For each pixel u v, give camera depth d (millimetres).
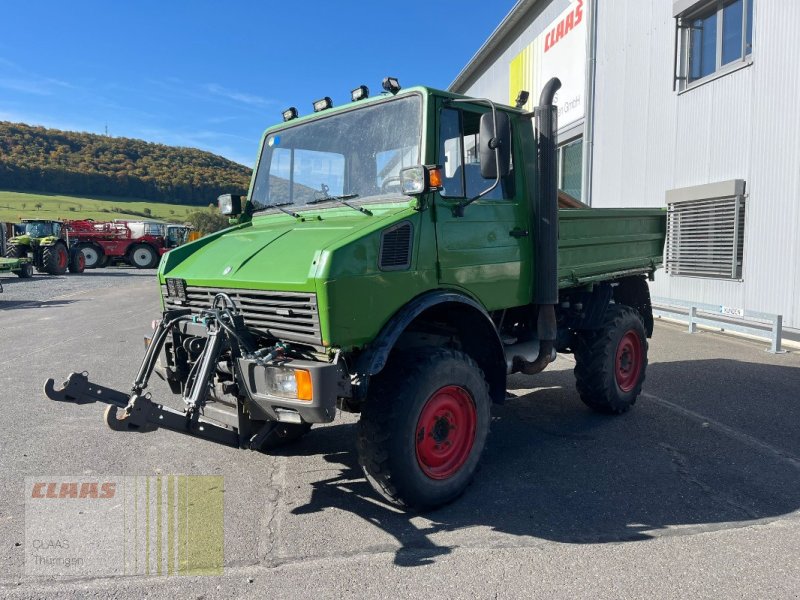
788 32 8953
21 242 25078
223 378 3949
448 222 4086
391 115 4211
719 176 10469
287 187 4895
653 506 3889
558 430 5453
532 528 3613
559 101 16594
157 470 4543
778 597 2883
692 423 5582
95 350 9211
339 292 3387
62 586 3025
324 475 4461
